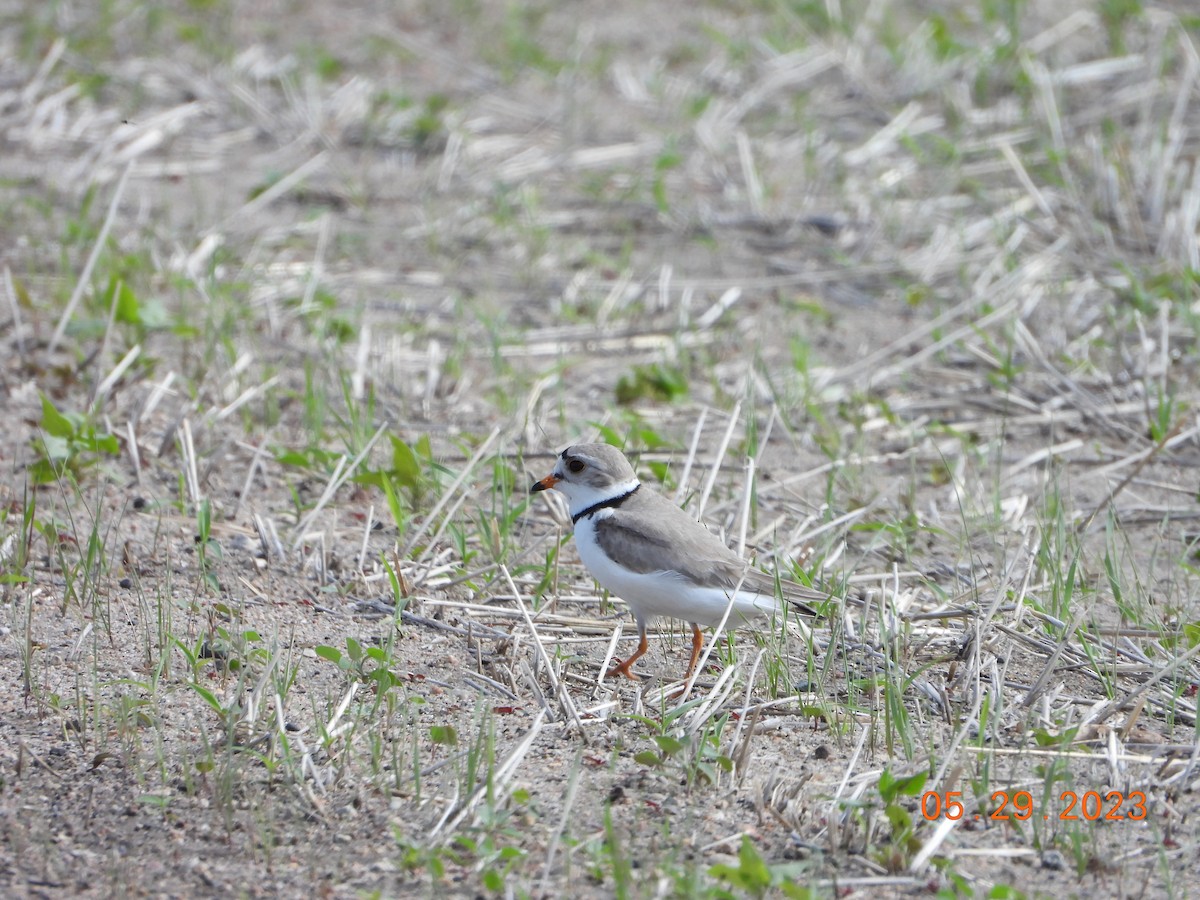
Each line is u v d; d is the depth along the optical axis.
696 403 14.30
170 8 24.59
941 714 9.05
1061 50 23.38
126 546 10.67
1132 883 7.37
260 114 20.98
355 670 9.13
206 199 18.58
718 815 7.89
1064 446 13.55
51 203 17.73
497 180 19.44
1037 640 9.90
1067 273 17.03
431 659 9.70
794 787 8.03
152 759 8.31
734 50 23.45
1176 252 17.05
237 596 10.40
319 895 7.22
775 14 25.20
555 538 11.63
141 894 7.24
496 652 9.82
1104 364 15.02
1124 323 15.72
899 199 19.22
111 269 15.69
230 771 7.94
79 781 8.12
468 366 15.00
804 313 16.41
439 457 13.01
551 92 22.61
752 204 18.98
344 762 8.24
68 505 11.38
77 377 13.80
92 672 9.20
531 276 17.16
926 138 20.95
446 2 26.12
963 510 12.18
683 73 23.36
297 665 9.12
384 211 18.72
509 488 12.17
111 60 22.30
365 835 7.69
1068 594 10.05
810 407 13.73
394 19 25.20
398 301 16.33
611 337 15.74
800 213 18.84
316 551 10.93
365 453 12.02
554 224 18.52
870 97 22.31
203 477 12.16
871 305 16.69
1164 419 13.43
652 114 21.89
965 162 20.22
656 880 7.22
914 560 11.43
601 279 17.16
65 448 11.88
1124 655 9.81
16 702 8.85
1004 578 10.21
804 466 13.12
